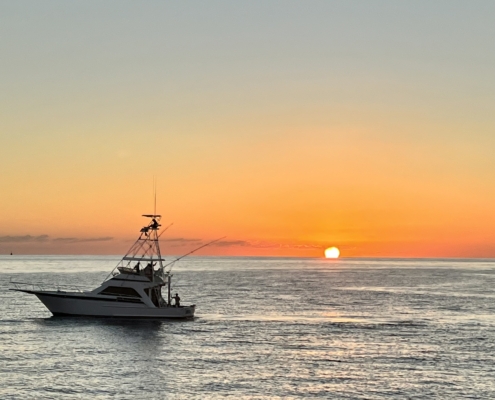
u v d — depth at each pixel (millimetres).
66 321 77625
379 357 58594
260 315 90000
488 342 67062
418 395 46156
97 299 78750
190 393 46094
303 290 145375
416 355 59625
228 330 73938
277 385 48469
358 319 86375
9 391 46000
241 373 52031
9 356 57719
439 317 89500
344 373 52281
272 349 62125
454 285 171625
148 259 79250
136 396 45188
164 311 79438
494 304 110125
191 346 63281
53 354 58750
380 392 46844
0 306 98375
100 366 54000
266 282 181000
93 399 44312
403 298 122938
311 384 48844
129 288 78812
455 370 53562
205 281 184500
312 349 62312
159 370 52750
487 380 50281
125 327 74250
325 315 91062
